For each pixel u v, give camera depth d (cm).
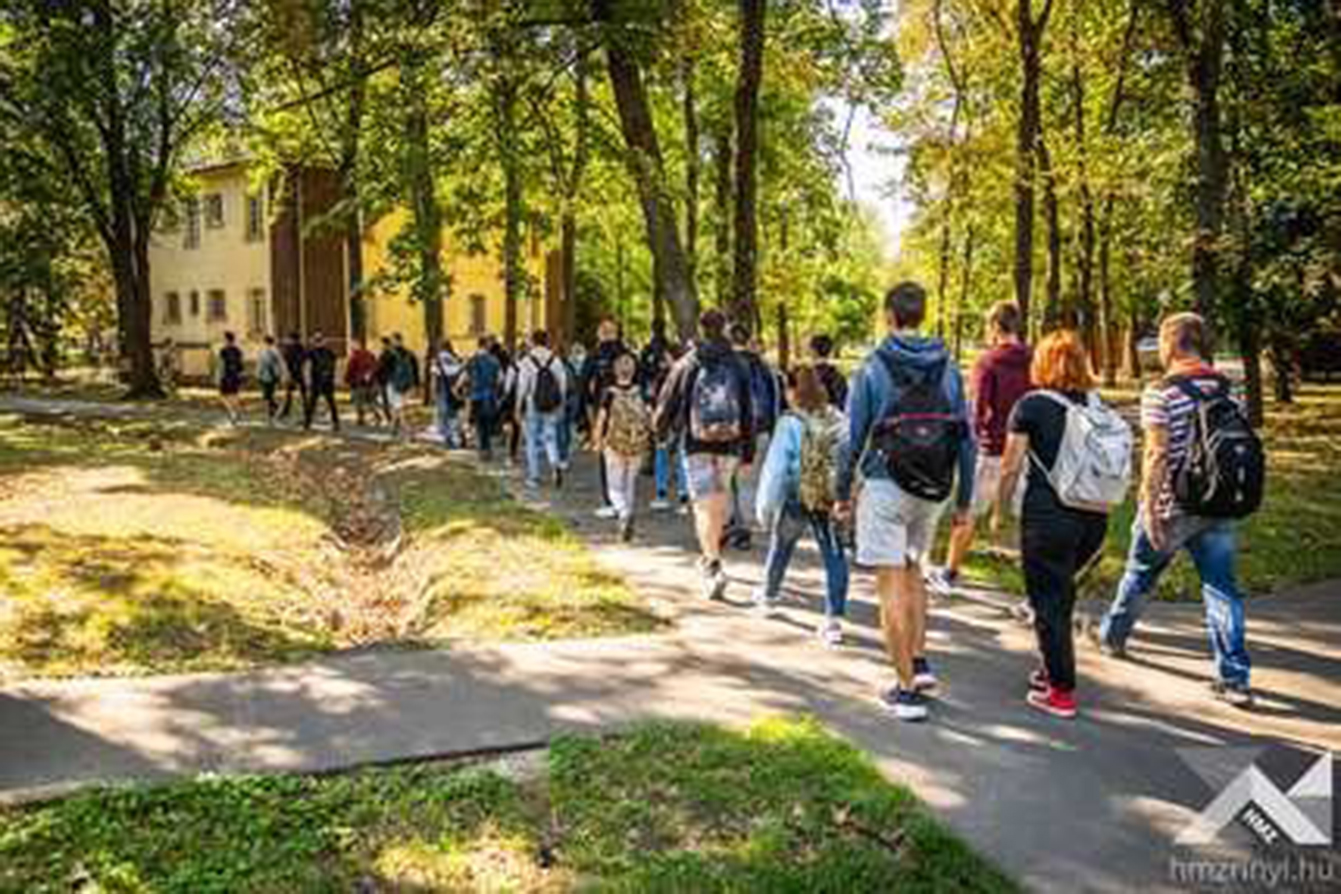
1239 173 1903
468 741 488
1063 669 534
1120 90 2269
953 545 801
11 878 368
